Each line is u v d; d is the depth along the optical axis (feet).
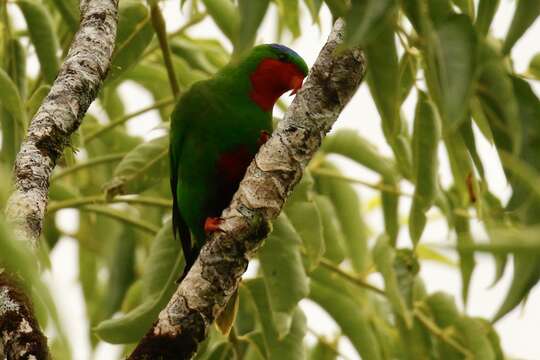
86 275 45.19
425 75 23.07
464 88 16.78
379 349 37.32
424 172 27.14
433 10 17.94
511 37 17.70
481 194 28.63
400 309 32.48
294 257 28.48
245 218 21.44
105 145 42.27
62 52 32.86
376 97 19.39
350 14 16.03
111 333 28.76
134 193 31.40
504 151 19.74
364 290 37.52
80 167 34.91
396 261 33.27
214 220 22.57
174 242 30.99
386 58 18.94
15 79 31.73
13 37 31.73
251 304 32.12
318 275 35.27
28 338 18.69
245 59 30.07
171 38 35.91
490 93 19.07
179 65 37.93
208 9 34.01
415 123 26.35
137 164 31.40
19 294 19.22
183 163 30.01
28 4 30.45
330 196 36.86
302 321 30.40
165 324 21.13
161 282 30.09
